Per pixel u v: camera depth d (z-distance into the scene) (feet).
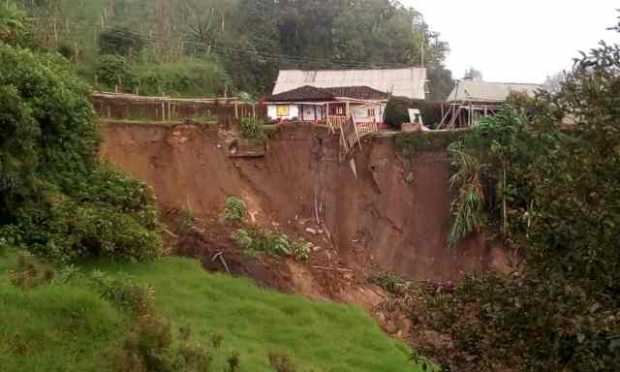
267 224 102.78
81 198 73.56
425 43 238.89
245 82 191.72
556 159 20.92
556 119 21.20
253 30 208.33
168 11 203.41
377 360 66.28
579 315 17.87
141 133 103.45
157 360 41.11
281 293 81.30
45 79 73.15
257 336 66.33
